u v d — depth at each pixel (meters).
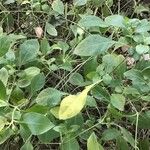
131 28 0.26
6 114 0.24
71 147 0.24
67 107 0.23
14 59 0.28
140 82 0.25
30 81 0.27
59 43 0.31
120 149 0.25
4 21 0.36
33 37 0.35
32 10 0.35
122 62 0.27
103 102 0.29
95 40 0.25
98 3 0.35
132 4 0.38
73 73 0.29
